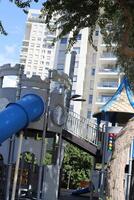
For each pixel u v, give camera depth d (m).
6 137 20.20
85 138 26.72
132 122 11.02
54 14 14.30
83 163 46.62
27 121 21.25
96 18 13.93
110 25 18.95
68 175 46.22
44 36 109.56
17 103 21.70
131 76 20.20
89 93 86.12
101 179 24.77
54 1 13.64
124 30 11.66
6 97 24.12
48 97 23.69
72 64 35.09
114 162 10.64
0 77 24.67
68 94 27.44
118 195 10.30
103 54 85.56
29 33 111.12
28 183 27.53
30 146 23.67
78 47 86.88
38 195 22.88
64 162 46.41
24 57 109.50
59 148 24.94
